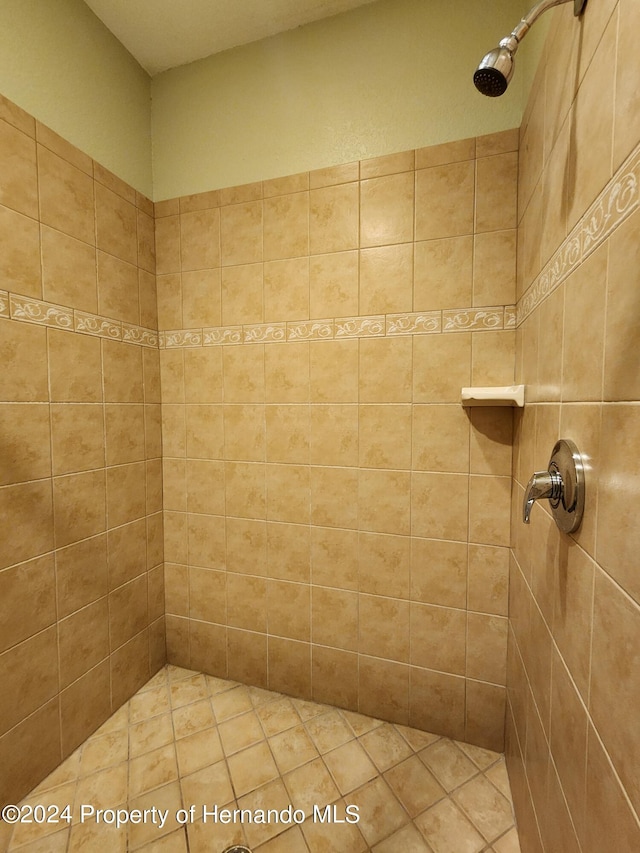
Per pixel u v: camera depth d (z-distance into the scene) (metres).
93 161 1.22
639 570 0.39
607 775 0.46
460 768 1.13
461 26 1.11
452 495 1.19
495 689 1.18
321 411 1.31
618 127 0.46
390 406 1.23
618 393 0.45
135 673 1.42
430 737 1.24
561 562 0.65
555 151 0.72
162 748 1.19
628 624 0.41
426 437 1.20
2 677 0.97
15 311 0.99
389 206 1.20
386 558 1.27
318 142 1.26
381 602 1.28
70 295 1.14
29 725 1.04
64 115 1.12
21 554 1.01
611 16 0.48
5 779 0.98
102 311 1.25
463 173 1.13
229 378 1.41
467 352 1.15
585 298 0.56
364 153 1.21
